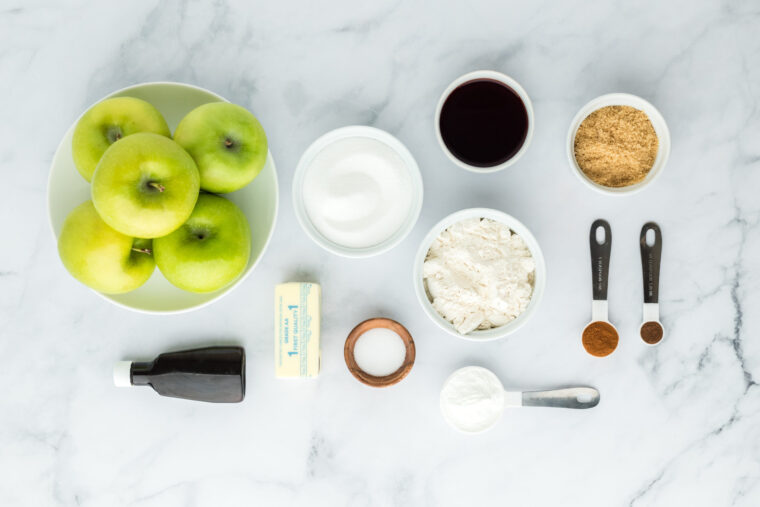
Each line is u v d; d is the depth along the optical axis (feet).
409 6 3.59
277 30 3.58
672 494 3.64
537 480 3.66
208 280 2.92
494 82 3.32
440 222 3.36
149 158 2.53
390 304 3.62
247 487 3.67
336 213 3.37
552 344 3.63
